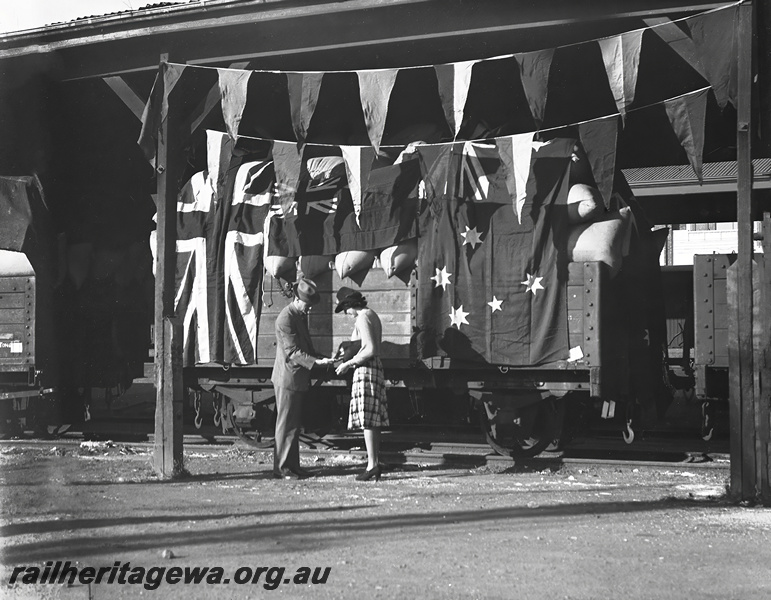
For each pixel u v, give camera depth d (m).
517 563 5.29
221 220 11.75
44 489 8.44
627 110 9.29
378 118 9.88
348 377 11.30
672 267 15.02
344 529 6.35
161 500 7.80
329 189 11.36
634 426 13.62
